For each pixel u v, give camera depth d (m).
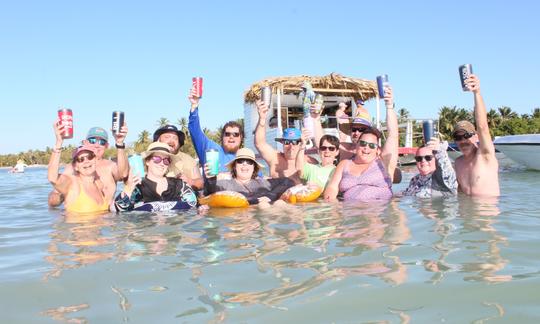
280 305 2.21
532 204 5.34
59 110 5.58
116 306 2.27
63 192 5.89
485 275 2.57
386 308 2.14
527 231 3.70
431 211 4.92
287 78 14.94
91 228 4.53
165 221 4.83
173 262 3.07
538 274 2.56
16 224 4.98
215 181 6.20
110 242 3.80
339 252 3.18
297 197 6.07
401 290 2.37
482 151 6.24
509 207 5.10
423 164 6.46
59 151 5.62
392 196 6.38
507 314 2.03
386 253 3.11
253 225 4.41
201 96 7.12
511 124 58.62
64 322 2.10
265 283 2.54
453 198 6.01
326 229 4.05
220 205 5.79
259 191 6.21
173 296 2.38
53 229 4.56
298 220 4.61
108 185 6.33
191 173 7.10
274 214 5.09
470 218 4.39
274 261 3.00
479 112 5.96
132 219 5.04
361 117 8.06
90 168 5.88
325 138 7.08
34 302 2.37
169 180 5.95
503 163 13.01
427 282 2.48
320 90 15.22
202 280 2.64
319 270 2.76
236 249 3.39
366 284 2.47
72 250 3.54
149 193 5.77
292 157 7.08
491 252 3.06
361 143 6.35
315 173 6.92
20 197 8.81
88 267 3.00
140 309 2.22
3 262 3.21
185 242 3.71
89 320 2.11
